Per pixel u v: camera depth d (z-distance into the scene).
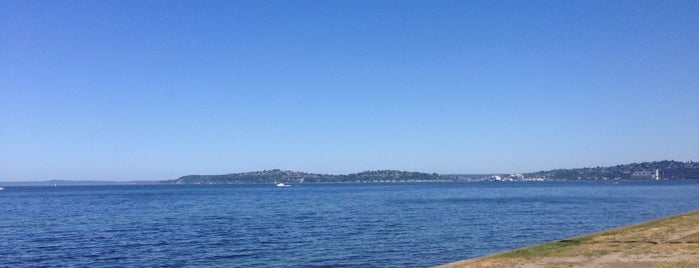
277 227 45.97
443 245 33.47
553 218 53.16
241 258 29.69
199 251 32.41
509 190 169.88
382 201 95.31
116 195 152.12
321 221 51.62
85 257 30.88
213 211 69.88
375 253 30.53
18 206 88.56
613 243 22.78
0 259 30.41
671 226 28.28
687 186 194.88
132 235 41.12
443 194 134.50
